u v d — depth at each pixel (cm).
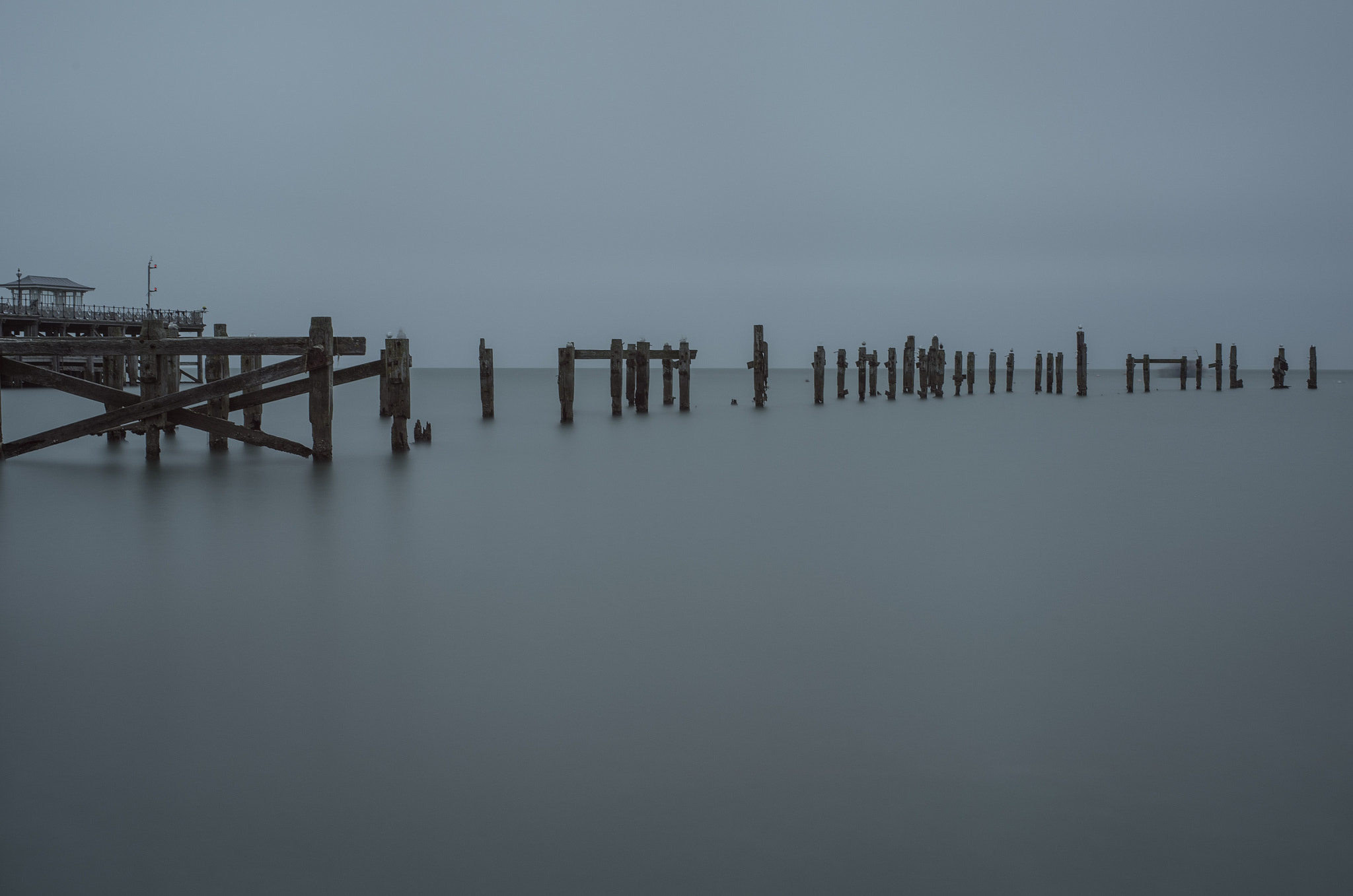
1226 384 9075
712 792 480
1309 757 518
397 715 573
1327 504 1411
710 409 4144
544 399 5603
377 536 1151
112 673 647
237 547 1085
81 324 5425
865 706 587
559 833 443
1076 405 4650
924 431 2902
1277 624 764
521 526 1228
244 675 644
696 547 1081
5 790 482
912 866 420
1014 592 872
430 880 409
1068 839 441
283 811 462
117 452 2027
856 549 1069
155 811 462
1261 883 410
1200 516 1298
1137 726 559
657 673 648
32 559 1022
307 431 2808
